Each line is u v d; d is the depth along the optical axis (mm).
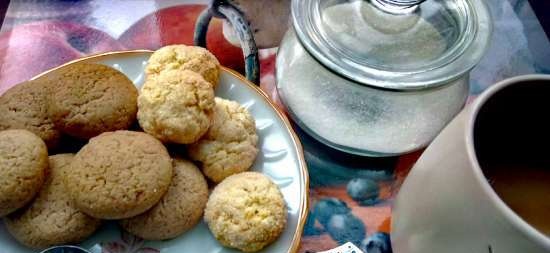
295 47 425
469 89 457
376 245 398
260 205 367
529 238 250
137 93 402
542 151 325
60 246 360
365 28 384
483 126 307
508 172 331
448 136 301
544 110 305
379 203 418
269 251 372
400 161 438
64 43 476
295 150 407
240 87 436
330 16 389
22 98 388
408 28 385
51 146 389
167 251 375
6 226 369
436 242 308
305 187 391
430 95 392
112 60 434
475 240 277
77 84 382
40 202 360
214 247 375
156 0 507
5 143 354
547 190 329
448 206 292
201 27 472
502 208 260
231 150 392
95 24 489
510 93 295
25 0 497
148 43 480
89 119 376
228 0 450
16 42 472
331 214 411
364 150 419
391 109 396
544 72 489
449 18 393
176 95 377
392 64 368
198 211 373
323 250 395
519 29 513
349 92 396
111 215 349
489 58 493
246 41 443
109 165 351
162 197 366
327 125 414
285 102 434
